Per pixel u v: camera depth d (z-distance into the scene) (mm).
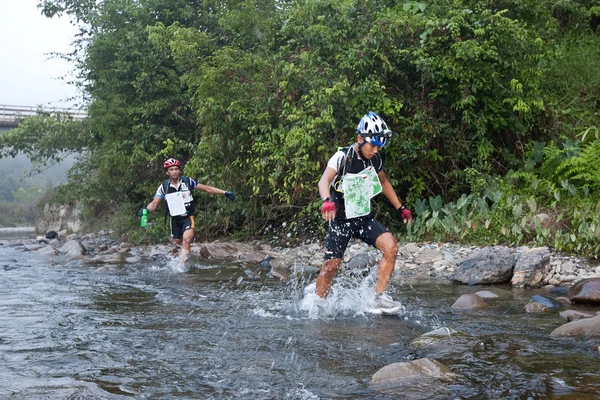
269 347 3652
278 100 10352
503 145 10617
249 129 10273
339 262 4883
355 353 3480
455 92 10031
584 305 5051
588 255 7238
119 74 14000
